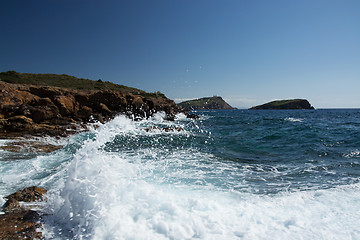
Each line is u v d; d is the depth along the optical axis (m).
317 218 3.12
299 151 8.12
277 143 10.04
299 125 18.59
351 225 2.87
